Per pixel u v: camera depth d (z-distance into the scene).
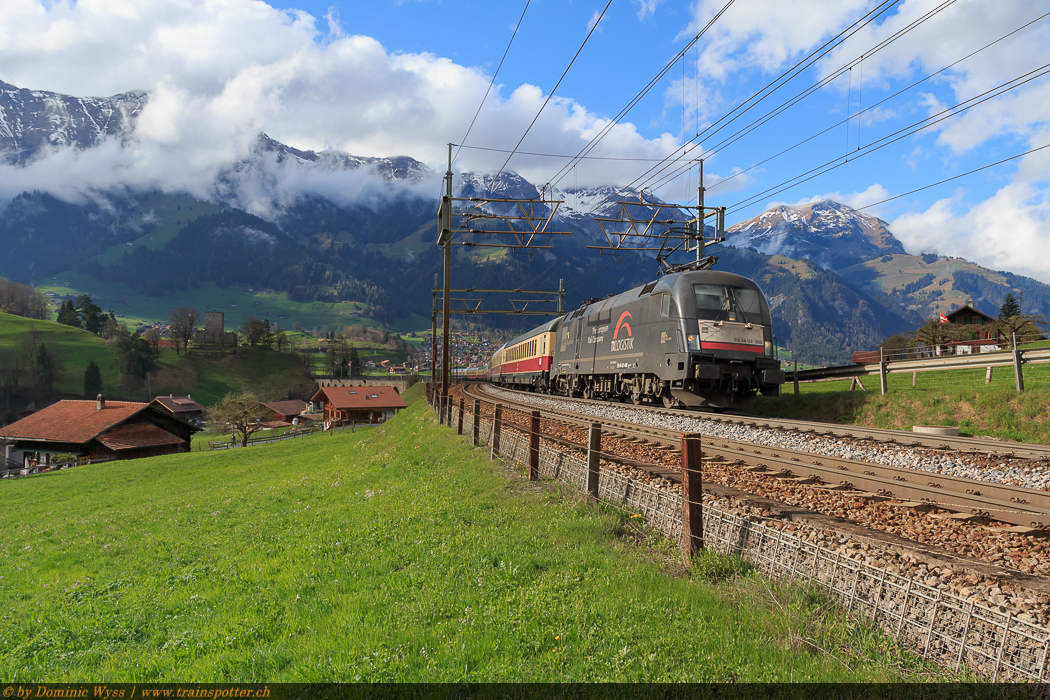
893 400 18.14
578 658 4.59
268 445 51.72
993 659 3.85
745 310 19.22
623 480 8.27
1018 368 15.71
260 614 6.49
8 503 28.45
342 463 21.69
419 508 10.04
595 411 22.53
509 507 9.29
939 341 45.75
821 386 30.61
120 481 33.97
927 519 6.44
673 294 19.67
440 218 31.00
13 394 124.12
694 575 5.82
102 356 151.75
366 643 5.23
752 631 4.68
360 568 7.41
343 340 199.12
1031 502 6.73
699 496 6.36
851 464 9.09
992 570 4.48
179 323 173.88
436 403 27.27
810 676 3.96
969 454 10.36
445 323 34.31
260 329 189.50
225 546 10.57
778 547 5.64
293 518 11.80
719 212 25.12
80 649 6.48
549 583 6.00
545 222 26.44
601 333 26.14
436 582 6.50
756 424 14.98
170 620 7.02
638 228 27.36
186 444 62.59
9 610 8.37
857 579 4.86
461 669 4.59
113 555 11.68
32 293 192.12
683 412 18.73
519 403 26.30
